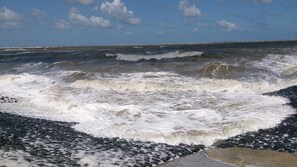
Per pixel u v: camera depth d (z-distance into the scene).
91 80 18.39
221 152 8.09
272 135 9.22
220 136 9.15
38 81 20.58
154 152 8.20
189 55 30.97
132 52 40.69
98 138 9.40
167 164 7.45
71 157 7.86
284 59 24.80
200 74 19.61
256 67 21.20
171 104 13.09
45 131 10.26
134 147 8.58
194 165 7.36
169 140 8.97
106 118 11.44
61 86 17.95
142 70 22.30
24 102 14.95
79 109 12.75
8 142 9.08
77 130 10.25
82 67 26.09
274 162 7.33
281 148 8.21
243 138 9.03
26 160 7.63
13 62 35.06
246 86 15.91
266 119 10.48
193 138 9.01
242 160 7.52
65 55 41.19
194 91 15.59
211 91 15.50
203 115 11.13
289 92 14.60
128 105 12.83
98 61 30.56
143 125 10.28
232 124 9.94
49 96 15.00
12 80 21.61
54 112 12.97
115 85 17.09
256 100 13.27
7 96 16.42
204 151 8.20
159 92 15.62
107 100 14.27
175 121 10.59
